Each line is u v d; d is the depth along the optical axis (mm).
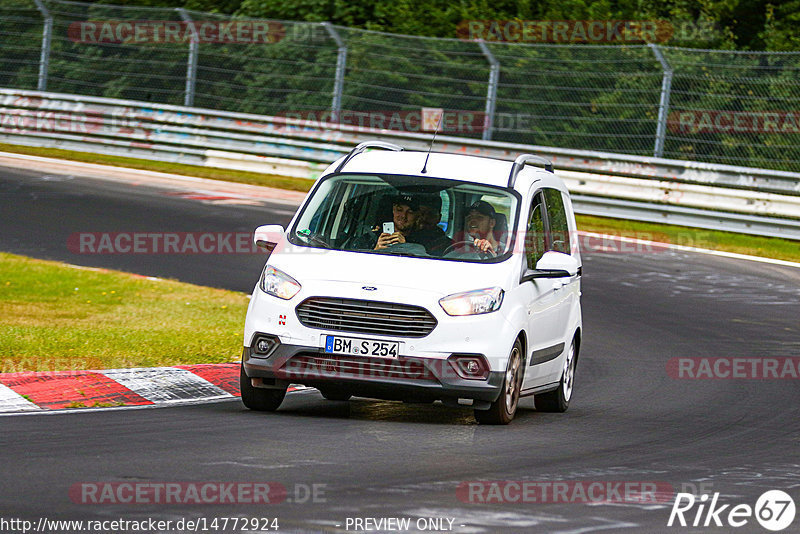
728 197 60750
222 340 33188
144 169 71375
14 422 21859
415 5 88188
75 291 40188
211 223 55562
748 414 27703
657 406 28438
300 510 15930
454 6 87875
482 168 26953
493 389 23422
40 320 34656
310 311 23531
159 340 32250
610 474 19609
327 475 18250
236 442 20703
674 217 61750
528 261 25500
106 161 73250
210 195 63250
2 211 55062
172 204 59656
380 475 18469
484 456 20641
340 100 73375
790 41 86312
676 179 63531
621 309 43000
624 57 69438
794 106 64625
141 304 38875
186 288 42375
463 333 23281
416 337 23219
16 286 40188
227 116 74062
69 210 56500
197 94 77750
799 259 54781
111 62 82250
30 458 18562
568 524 15953
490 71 70125
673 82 67250
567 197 30234
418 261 24375
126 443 20188
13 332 31672
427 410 26500
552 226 27859
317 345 23328
